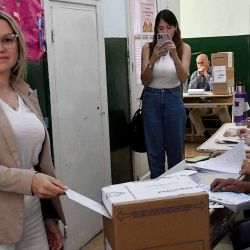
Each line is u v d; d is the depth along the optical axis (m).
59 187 1.43
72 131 3.06
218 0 7.50
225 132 2.98
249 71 7.39
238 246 1.66
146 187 1.34
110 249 1.26
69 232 3.07
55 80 2.85
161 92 3.40
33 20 2.55
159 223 1.19
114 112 3.78
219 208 1.53
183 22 7.76
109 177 3.62
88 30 3.23
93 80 3.33
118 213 1.16
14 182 1.45
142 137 3.80
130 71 4.07
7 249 1.50
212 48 7.59
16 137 1.53
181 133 3.49
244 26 7.43
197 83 6.73
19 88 1.65
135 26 4.18
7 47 1.54
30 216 1.61
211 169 2.06
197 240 1.22
